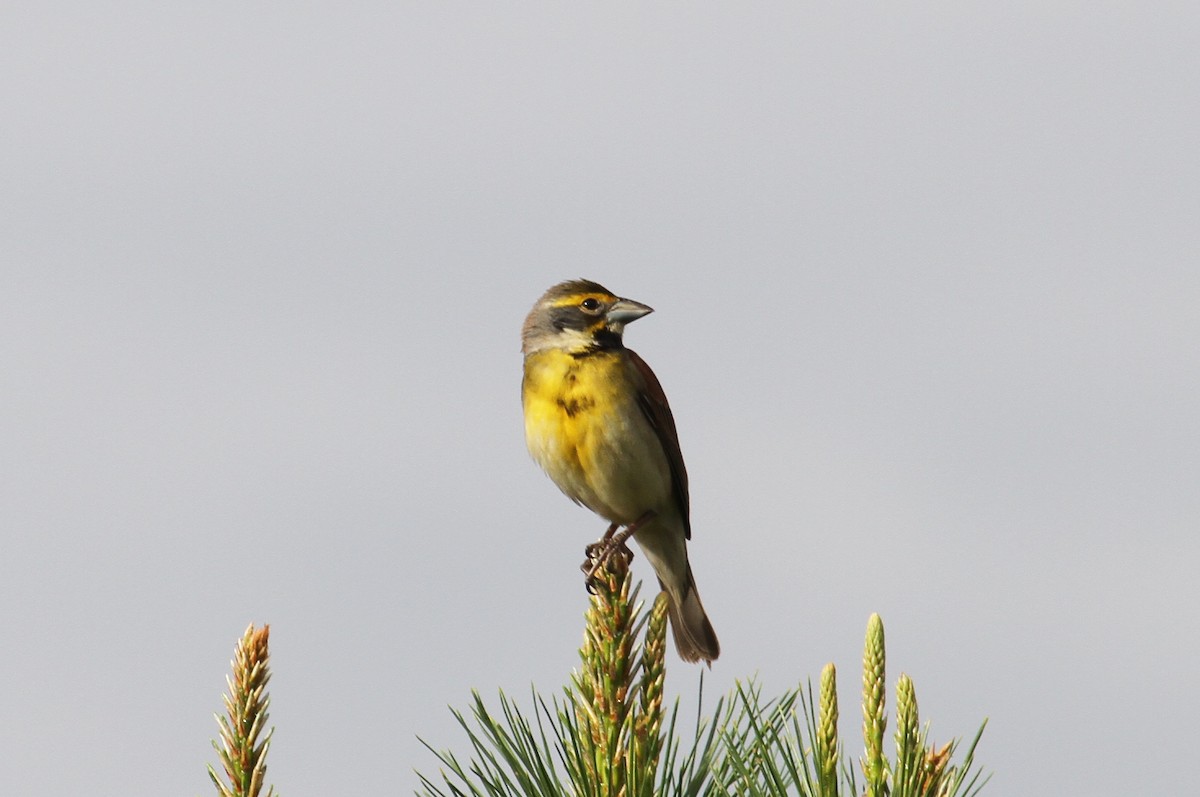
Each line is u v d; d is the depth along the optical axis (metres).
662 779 6.41
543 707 6.56
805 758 5.95
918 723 5.66
